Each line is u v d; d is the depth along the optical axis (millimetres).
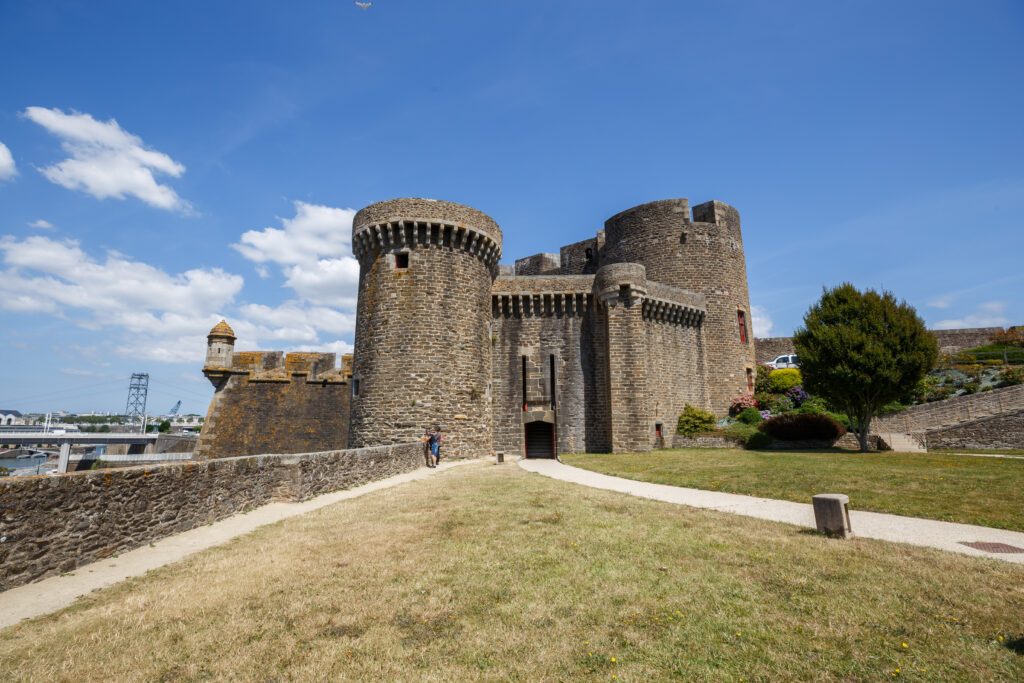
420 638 6016
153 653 5766
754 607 6598
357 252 32500
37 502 8344
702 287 39844
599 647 5684
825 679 4941
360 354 30453
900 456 23438
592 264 49094
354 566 8688
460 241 30828
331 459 17562
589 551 9164
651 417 34469
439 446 27844
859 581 7348
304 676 5242
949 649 5367
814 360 28234
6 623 6668
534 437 36281
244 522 12898
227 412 36125
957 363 41031
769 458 24297
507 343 35375
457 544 9852
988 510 11773
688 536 10086
